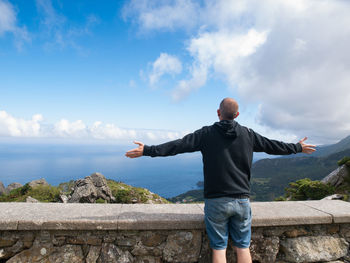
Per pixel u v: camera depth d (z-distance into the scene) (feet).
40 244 8.35
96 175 45.06
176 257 8.83
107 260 8.51
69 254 8.43
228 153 7.66
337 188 31.50
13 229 8.01
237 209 7.42
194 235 8.91
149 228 8.48
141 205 10.41
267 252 9.31
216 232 7.57
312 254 9.47
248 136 8.07
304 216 9.29
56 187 47.78
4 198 45.44
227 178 7.53
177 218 8.74
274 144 8.36
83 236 8.52
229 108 8.01
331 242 9.76
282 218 9.11
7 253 8.23
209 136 7.88
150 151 7.75
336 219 9.48
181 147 7.78
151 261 8.77
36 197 43.47
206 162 7.82
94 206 10.00
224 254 7.61
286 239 9.55
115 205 10.29
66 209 9.39
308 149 8.85
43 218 8.22
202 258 8.94
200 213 9.46
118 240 8.64
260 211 9.86
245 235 7.75
